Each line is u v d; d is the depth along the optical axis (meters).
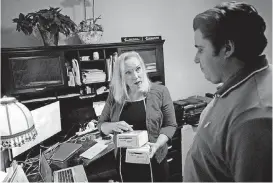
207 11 0.57
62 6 2.26
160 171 1.62
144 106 1.64
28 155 1.67
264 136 0.46
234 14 0.52
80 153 1.69
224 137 0.54
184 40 2.90
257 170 0.46
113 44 2.18
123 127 1.55
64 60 2.02
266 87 0.51
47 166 1.30
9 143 1.18
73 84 2.13
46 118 1.67
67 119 2.09
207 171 0.63
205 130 0.61
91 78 2.21
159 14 2.72
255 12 0.53
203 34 0.56
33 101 2.00
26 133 1.24
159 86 1.73
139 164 1.58
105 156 1.77
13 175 1.02
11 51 1.80
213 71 0.59
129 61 1.63
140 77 1.64
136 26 2.62
